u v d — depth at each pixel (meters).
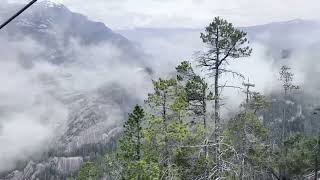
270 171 57.81
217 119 30.31
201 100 32.59
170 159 34.25
